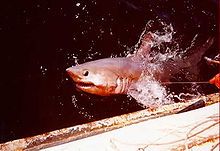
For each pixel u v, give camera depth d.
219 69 4.35
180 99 4.18
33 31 4.83
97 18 4.96
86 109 4.18
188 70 4.39
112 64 4.07
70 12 5.02
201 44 4.64
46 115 4.18
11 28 4.85
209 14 4.96
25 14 4.98
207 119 3.29
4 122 4.14
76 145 3.18
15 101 4.27
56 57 4.58
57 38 4.76
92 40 4.74
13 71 4.48
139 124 3.26
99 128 3.25
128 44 4.71
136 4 5.12
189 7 5.09
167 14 5.03
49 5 5.09
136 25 4.89
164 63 4.34
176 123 3.27
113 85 4.00
